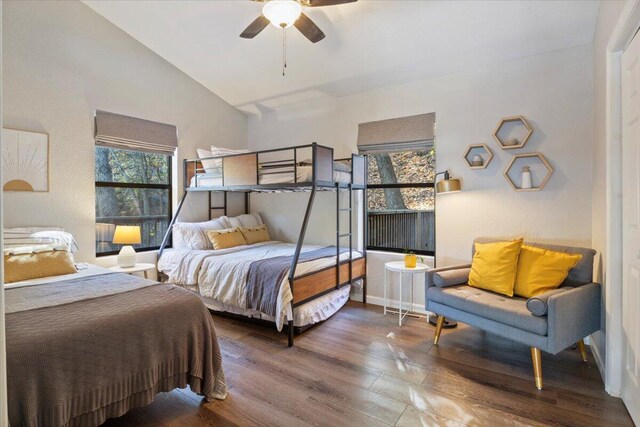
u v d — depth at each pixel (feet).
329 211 15.15
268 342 10.04
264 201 17.28
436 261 12.41
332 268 11.85
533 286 8.81
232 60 13.15
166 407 6.97
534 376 7.83
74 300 6.66
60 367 5.17
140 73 13.37
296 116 15.94
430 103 12.47
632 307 6.59
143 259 13.46
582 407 6.91
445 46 10.75
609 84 7.43
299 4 7.96
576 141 9.95
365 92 13.92
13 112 10.37
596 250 9.11
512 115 10.90
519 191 10.82
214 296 11.43
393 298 13.38
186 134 14.94
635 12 5.85
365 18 10.03
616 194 7.34
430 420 6.56
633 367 6.52
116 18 11.35
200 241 13.58
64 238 10.72
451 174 12.05
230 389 7.60
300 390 7.55
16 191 10.45
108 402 5.67
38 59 10.82
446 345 9.82
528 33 9.73
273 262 11.01
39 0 10.80
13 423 4.73
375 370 8.41
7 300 6.68
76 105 11.66
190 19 11.06
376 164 14.28
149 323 6.28
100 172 12.84
